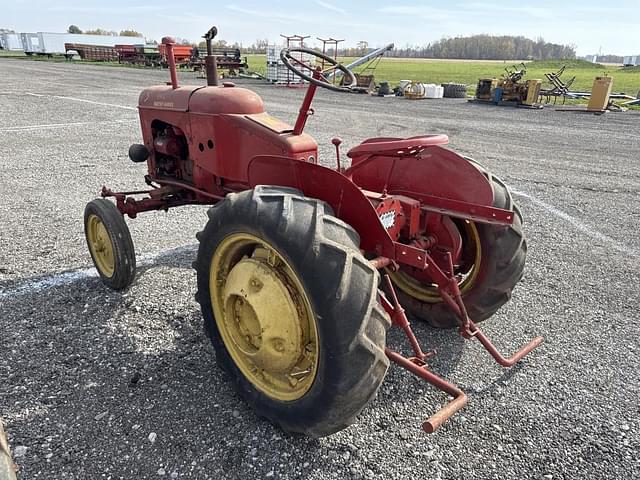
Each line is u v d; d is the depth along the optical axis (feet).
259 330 6.96
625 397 8.21
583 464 6.81
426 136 7.66
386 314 6.18
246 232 6.70
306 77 8.17
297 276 6.03
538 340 8.93
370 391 6.11
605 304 11.46
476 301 9.17
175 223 16.20
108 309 10.59
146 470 6.51
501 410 7.85
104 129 34.83
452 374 8.75
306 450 6.94
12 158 25.35
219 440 7.07
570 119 45.68
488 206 8.23
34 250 13.73
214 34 11.01
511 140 33.96
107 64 126.41
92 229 11.60
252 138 9.64
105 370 8.56
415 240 8.49
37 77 78.84
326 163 25.05
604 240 15.71
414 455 6.91
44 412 7.52
